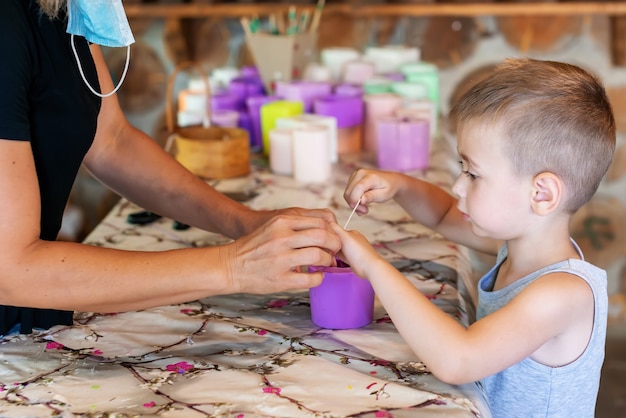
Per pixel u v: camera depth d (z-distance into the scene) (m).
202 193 1.35
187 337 1.15
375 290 1.06
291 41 2.46
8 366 1.05
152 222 1.69
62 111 1.09
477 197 1.13
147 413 0.91
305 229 1.06
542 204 1.09
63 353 1.09
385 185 1.40
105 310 1.04
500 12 3.01
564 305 1.04
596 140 1.09
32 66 1.03
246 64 3.29
